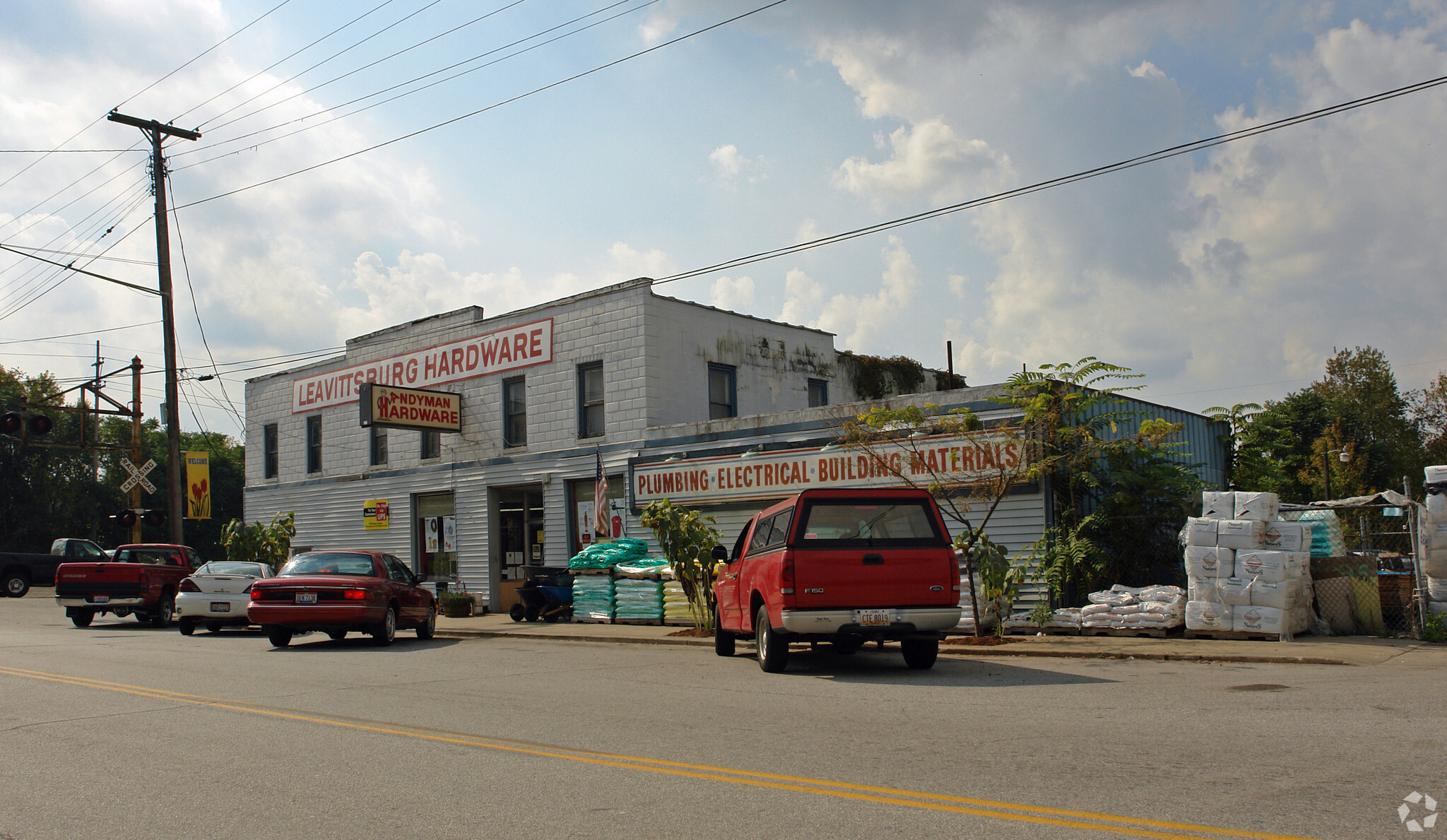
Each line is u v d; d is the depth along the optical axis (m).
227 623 19.86
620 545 19.64
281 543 28.14
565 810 5.26
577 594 19.78
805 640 11.34
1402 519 19.95
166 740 7.45
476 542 24.55
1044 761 6.07
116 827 5.15
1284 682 9.14
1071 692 8.95
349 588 15.70
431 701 9.33
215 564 20.34
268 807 5.48
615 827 4.94
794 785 5.64
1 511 54.59
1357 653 10.90
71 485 57.00
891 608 10.77
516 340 23.89
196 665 12.91
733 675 11.20
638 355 21.34
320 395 29.45
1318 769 5.63
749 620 12.33
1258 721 7.14
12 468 54.81
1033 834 4.58
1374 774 5.50
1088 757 6.12
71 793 5.87
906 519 11.13
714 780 5.83
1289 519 13.48
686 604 18.00
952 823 4.80
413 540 26.30
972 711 8.05
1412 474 53.59
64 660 13.62
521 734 7.49
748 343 23.95
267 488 31.08
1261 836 4.44
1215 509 12.88
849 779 5.75
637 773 6.07
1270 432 46.75
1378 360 56.28
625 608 18.92
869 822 4.87
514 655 14.20
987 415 16.19
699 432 20.09
